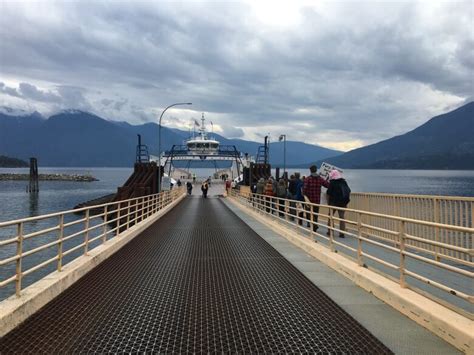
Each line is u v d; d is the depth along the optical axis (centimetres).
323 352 508
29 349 522
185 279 889
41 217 770
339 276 906
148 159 5569
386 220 1219
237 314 654
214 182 8275
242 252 1233
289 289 798
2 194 9156
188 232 1747
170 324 611
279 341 545
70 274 845
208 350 520
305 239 1309
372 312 651
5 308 603
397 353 498
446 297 681
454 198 879
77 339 555
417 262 952
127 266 1033
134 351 517
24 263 2192
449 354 492
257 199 2584
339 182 1348
